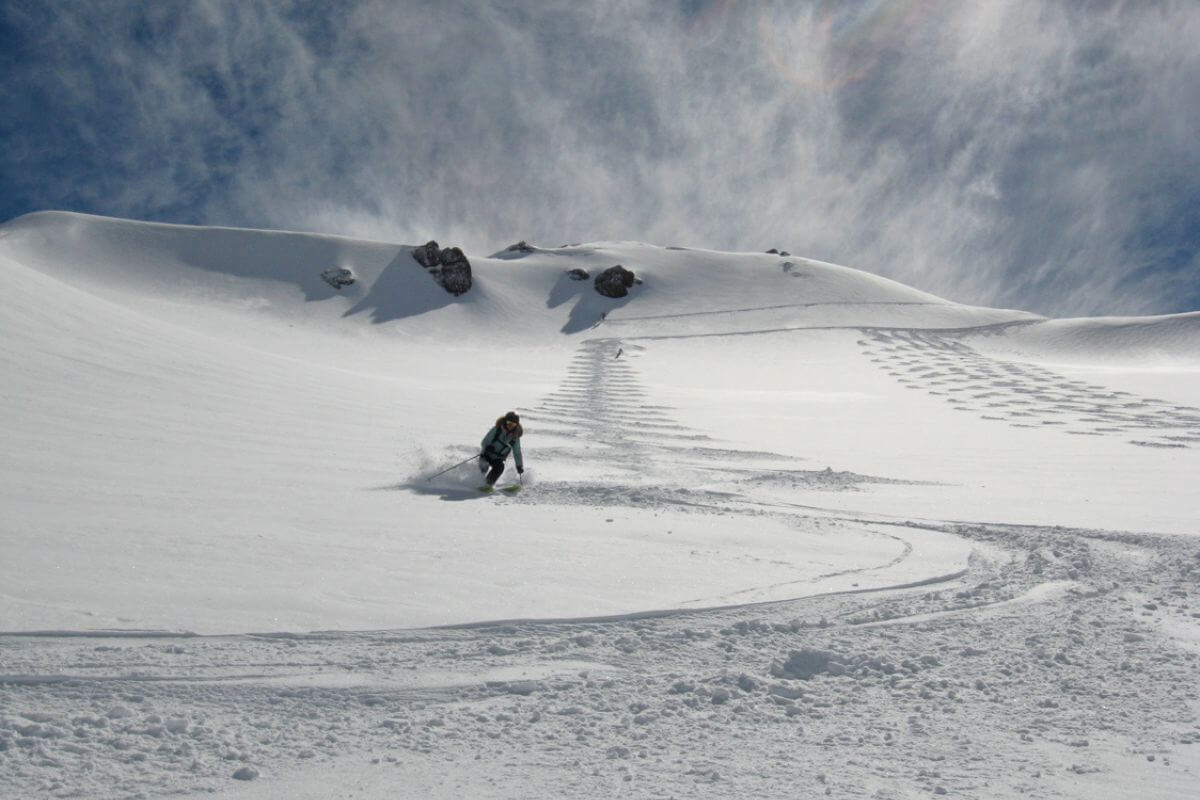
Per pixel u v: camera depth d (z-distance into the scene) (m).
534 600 6.84
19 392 18.34
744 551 9.15
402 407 29.08
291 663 5.14
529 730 4.15
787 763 3.76
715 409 40.16
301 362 38.81
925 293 137.75
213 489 12.38
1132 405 46.97
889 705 4.56
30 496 10.59
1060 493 15.67
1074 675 5.09
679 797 3.38
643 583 7.51
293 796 3.34
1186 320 106.25
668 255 141.12
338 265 116.12
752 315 114.62
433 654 5.41
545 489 13.88
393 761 3.73
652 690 4.75
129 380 22.34
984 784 3.53
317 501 11.91
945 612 6.67
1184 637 5.96
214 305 101.75
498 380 55.44
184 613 6.18
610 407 38.47
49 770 3.47
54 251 108.31
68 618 5.90
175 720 4.06
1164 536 10.30
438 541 9.26
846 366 78.06
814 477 17.41
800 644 5.71
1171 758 3.84
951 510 13.07
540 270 129.38
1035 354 96.19
